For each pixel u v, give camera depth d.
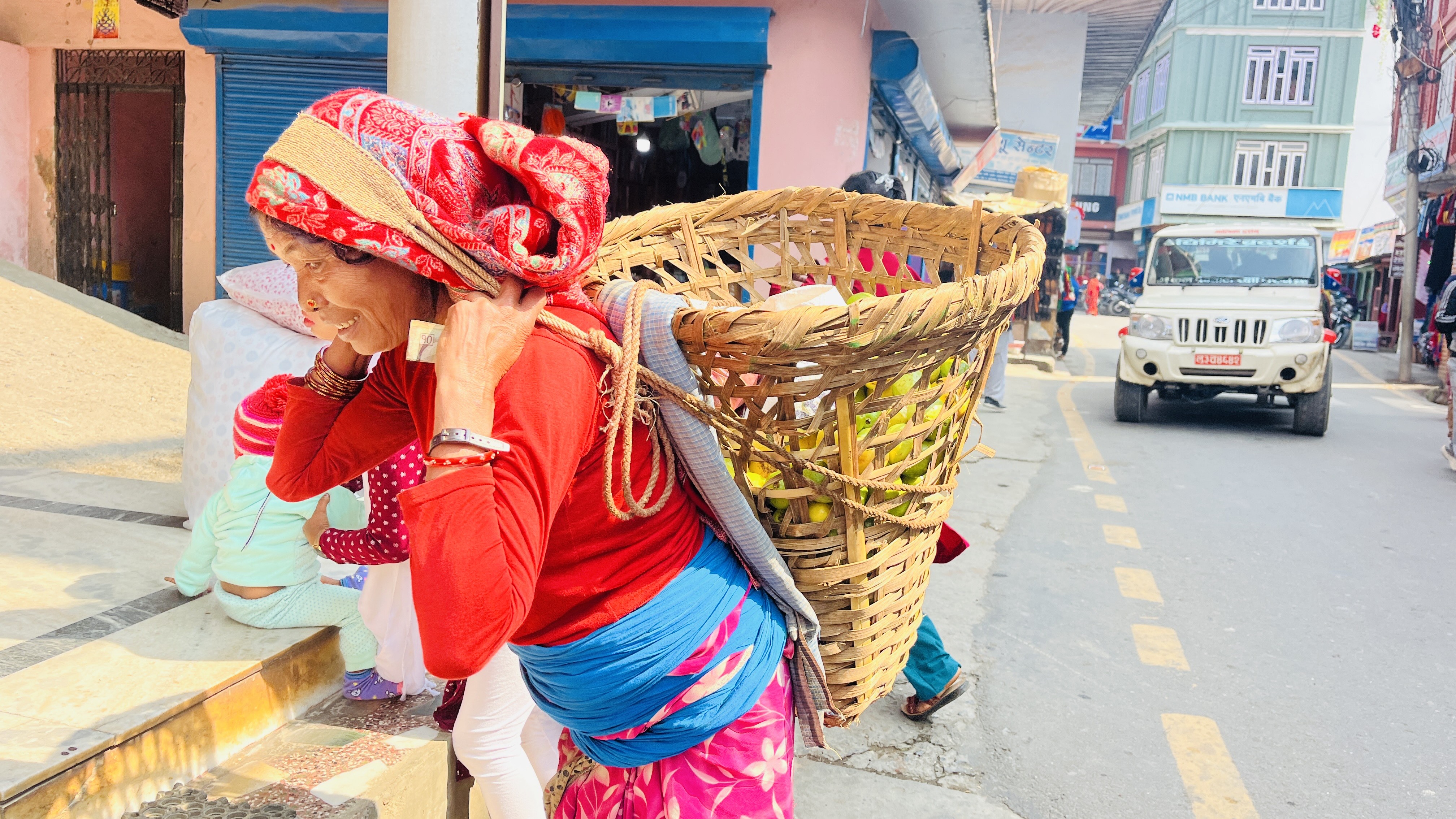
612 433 1.16
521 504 1.05
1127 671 3.59
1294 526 5.63
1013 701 3.33
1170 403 10.89
